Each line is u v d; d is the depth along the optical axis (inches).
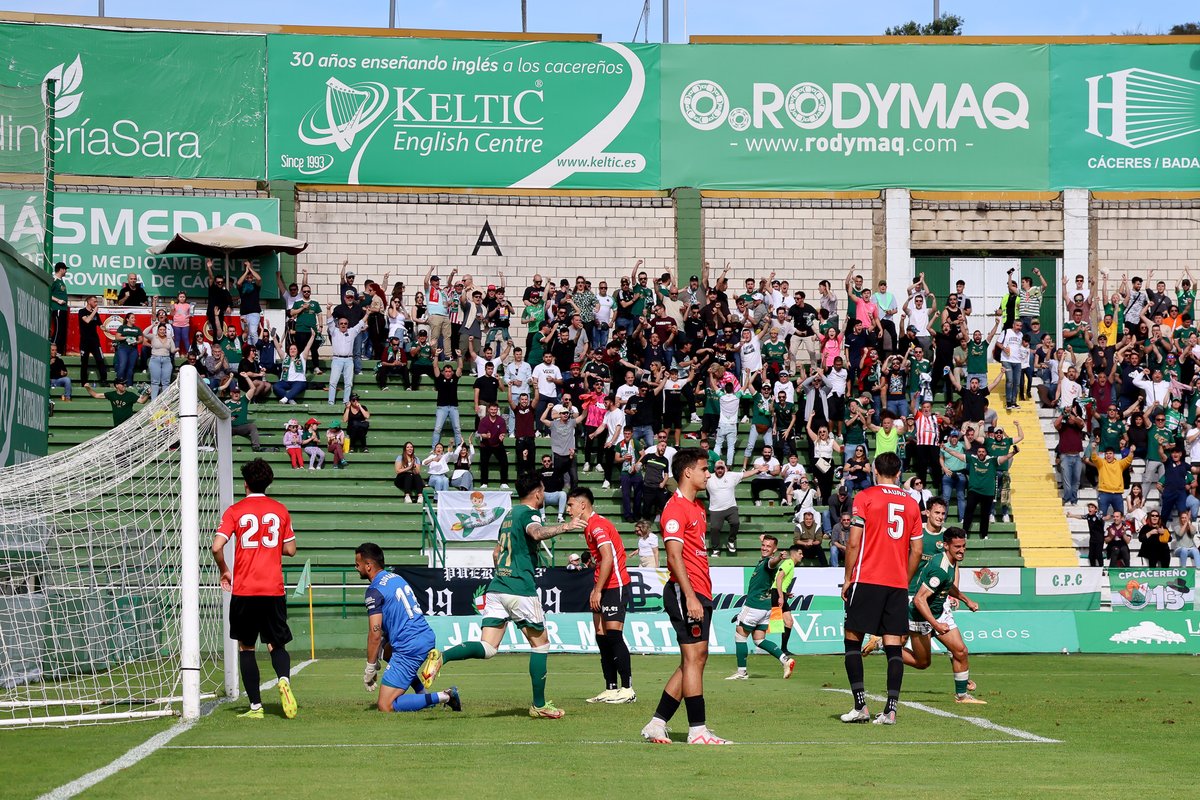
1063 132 1758.1
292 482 1411.2
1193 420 1510.8
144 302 1598.2
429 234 1697.8
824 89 1744.6
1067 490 1461.6
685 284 1718.8
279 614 596.7
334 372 1502.2
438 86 1702.8
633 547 1353.3
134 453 701.9
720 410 1440.7
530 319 1521.9
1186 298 1598.2
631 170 1726.1
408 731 552.4
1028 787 413.4
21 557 764.6
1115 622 1175.0
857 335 1533.0
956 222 1754.4
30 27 1615.4
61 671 758.5
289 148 1675.7
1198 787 416.8
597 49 1723.7
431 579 1141.1
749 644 1156.5
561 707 665.0
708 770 443.2
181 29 1656.0
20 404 877.2
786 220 1737.2
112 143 1632.6
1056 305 1759.4
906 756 483.5
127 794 387.2
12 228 981.2
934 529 788.0
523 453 1405.0
